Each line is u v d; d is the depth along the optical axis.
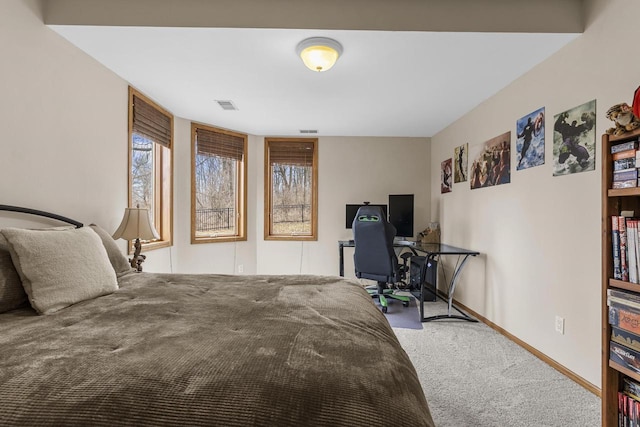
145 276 1.99
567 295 2.22
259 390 0.76
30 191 1.98
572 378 2.16
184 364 0.87
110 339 1.05
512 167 2.86
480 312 3.38
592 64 2.03
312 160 4.91
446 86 2.99
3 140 1.81
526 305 2.64
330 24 2.11
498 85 2.95
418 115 3.86
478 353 2.56
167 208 3.78
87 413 0.70
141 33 2.16
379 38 2.20
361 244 3.70
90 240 1.71
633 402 1.45
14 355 0.92
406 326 3.18
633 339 1.41
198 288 1.74
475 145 3.54
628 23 1.78
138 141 3.37
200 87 3.06
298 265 4.86
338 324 1.20
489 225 3.22
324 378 0.82
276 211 4.91
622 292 1.45
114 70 2.71
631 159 1.42
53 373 0.82
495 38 2.18
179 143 3.98
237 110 3.73
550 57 2.40
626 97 1.80
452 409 1.83
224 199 4.54
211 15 2.10
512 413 1.80
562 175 2.27
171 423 0.69
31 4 1.97
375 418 0.73
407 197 4.59
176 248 3.94
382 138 4.90
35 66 2.00
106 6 2.09
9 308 1.37
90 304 1.45
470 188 3.64
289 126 4.39
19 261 1.40
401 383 0.87
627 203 1.53
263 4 2.11
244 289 1.74
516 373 2.24
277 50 2.38
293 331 1.12
